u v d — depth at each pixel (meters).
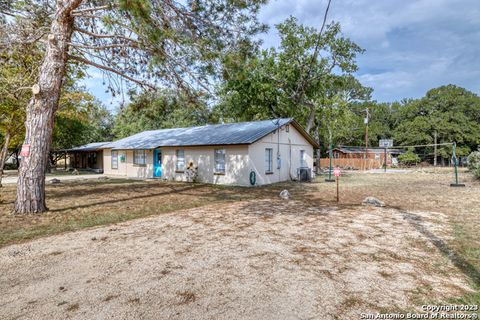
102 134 42.44
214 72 7.45
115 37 7.32
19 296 2.92
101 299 2.85
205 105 8.83
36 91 6.95
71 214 7.11
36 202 7.21
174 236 5.12
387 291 3.02
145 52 7.42
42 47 9.45
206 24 7.12
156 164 19.58
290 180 17.02
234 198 9.98
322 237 5.03
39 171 7.26
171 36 6.15
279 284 3.17
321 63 21.50
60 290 3.04
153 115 9.29
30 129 7.18
